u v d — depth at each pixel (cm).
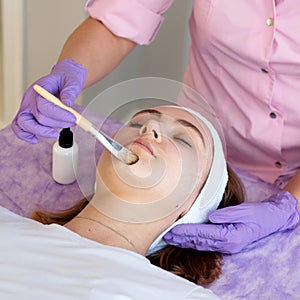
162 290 108
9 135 157
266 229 133
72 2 212
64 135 143
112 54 150
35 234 112
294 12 132
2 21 225
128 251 114
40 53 231
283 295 124
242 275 128
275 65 137
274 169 156
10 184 146
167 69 235
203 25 144
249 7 136
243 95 148
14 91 242
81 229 128
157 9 151
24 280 102
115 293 103
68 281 103
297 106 141
